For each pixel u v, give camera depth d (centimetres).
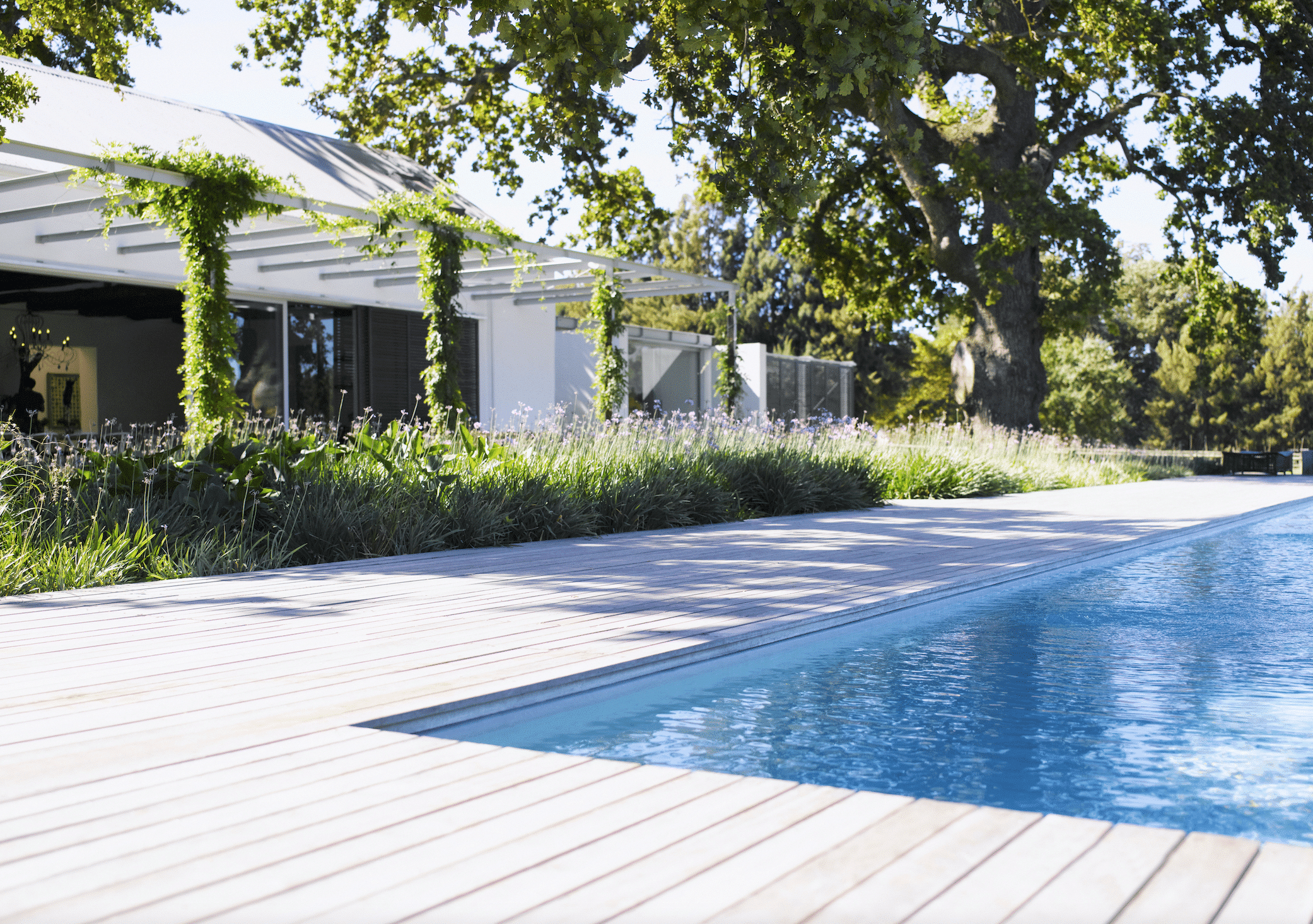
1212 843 195
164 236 1213
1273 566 786
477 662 368
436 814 212
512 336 1738
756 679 417
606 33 620
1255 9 2048
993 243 1833
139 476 668
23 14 1664
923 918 161
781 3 645
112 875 178
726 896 170
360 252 1284
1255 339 2256
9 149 836
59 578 547
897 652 473
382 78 1877
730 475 1116
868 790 275
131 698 312
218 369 975
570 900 168
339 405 1473
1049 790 277
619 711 367
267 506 703
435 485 799
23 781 232
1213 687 401
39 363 1287
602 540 830
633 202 1994
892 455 1484
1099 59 2059
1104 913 163
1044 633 517
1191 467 2556
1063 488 1745
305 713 296
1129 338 5641
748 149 714
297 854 188
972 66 1902
